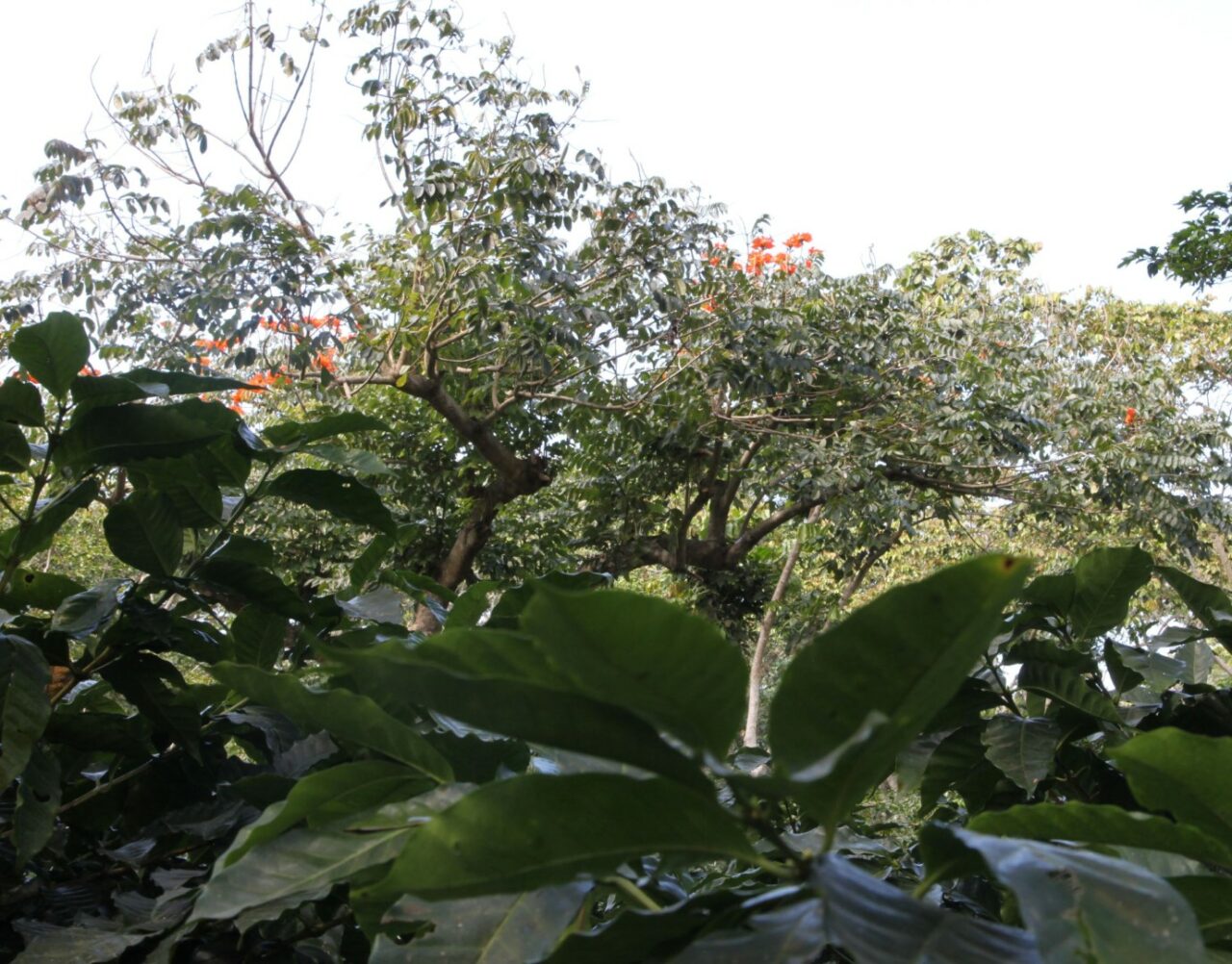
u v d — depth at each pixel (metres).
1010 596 0.54
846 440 10.23
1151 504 11.24
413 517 9.60
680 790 0.63
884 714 0.58
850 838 1.29
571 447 11.00
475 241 8.33
